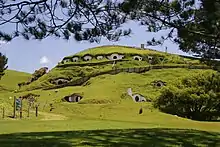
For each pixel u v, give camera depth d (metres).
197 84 48.97
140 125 25.95
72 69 93.06
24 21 10.50
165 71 80.75
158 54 94.81
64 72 91.38
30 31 10.57
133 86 70.25
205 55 12.58
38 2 10.54
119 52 97.00
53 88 81.69
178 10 11.20
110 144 12.17
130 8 10.83
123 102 58.00
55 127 22.09
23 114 33.75
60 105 53.94
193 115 48.66
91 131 16.42
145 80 74.75
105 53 98.25
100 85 72.12
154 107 50.97
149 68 83.50
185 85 50.03
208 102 47.75
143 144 12.46
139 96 63.72
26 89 85.75
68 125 23.50
